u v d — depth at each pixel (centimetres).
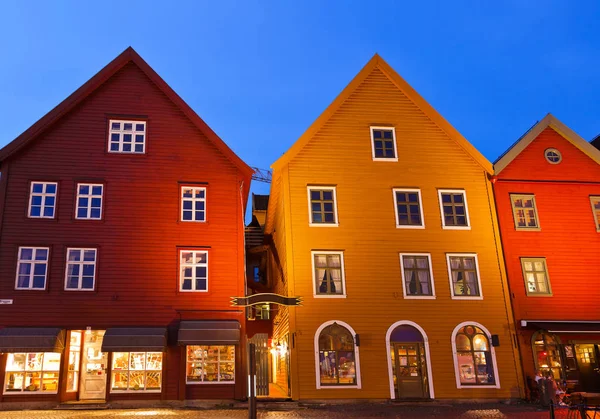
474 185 2581
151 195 2331
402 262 2409
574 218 2611
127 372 2150
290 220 2397
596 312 2478
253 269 3628
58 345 2047
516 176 2633
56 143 2334
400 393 2245
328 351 2258
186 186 2369
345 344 2273
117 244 2245
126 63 2492
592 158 2733
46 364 2109
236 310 2248
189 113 2439
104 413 1922
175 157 2400
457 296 2400
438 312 2364
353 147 2541
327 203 2455
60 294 2153
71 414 1892
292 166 2477
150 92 2478
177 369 2153
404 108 2641
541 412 2005
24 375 2084
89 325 2134
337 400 2197
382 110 2620
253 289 3522
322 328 2275
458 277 2442
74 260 2211
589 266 2545
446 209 2528
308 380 2205
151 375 2155
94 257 2223
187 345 2133
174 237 2292
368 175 2509
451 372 2295
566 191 2652
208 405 2117
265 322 3388
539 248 2536
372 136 2572
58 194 2272
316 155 2505
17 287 2141
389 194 2497
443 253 2453
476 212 2541
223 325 2155
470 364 2327
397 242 2431
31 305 2125
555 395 2159
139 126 2430
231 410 2016
